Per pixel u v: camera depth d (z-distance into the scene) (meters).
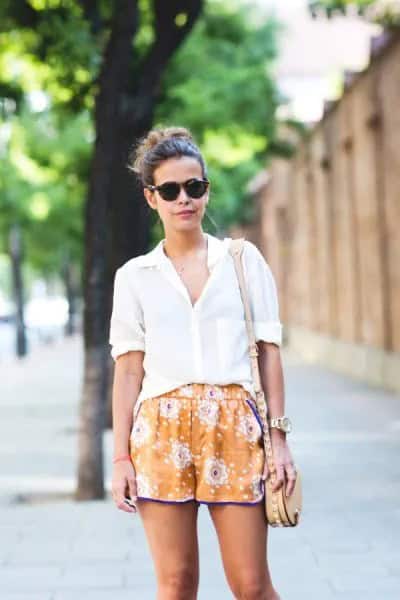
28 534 11.77
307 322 46.38
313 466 16.41
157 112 30.12
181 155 5.74
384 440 19.33
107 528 12.03
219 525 5.66
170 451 5.64
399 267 28.94
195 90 33.97
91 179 14.29
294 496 5.65
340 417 23.20
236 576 5.67
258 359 5.78
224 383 5.66
